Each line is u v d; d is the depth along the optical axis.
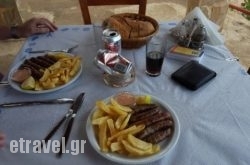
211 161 0.67
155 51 0.95
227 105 0.83
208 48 1.09
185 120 0.78
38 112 0.82
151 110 0.77
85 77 0.96
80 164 0.67
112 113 0.75
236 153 0.69
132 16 1.18
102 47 1.02
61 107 0.84
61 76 0.91
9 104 0.85
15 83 0.91
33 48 1.11
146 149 0.67
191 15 1.12
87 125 0.75
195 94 0.88
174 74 0.94
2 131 0.76
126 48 1.09
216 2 1.80
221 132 0.74
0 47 2.42
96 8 2.93
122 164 0.67
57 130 0.76
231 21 2.66
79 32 1.21
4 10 2.44
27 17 2.86
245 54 2.26
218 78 0.94
